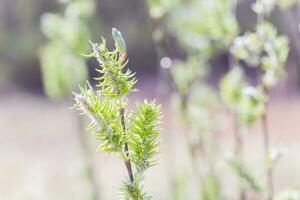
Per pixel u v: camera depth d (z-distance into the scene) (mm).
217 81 4293
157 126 648
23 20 5723
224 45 1179
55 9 5520
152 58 5734
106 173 2756
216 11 1042
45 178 2787
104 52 638
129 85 641
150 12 1154
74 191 2256
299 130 3561
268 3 898
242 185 948
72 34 1267
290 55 3959
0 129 4129
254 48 910
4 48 5691
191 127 1198
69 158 3184
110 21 5605
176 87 1197
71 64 1299
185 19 1217
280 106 4301
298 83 4344
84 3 1271
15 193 2682
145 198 650
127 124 645
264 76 902
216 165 1297
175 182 1460
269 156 902
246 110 944
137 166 647
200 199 1245
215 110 1288
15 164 3227
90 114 636
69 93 1317
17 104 4980
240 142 1062
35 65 5562
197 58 1265
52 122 4199
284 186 2289
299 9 1133
